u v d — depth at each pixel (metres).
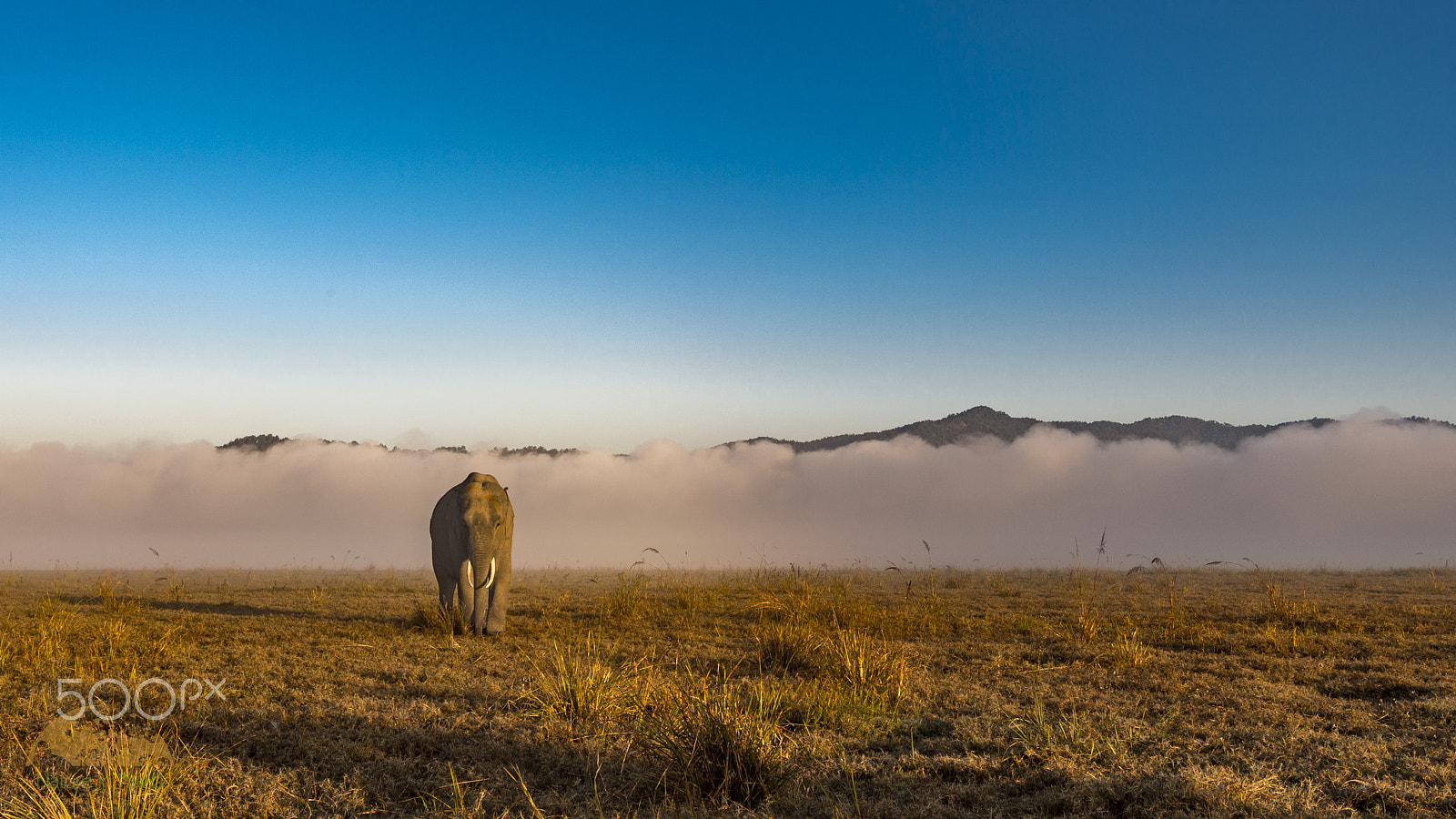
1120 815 5.64
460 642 13.56
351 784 6.14
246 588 27.66
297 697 9.04
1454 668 11.43
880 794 6.02
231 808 5.64
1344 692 9.95
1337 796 5.94
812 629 13.67
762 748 6.20
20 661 11.00
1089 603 20.62
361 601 21.61
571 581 31.45
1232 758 6.83
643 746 6.66
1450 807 5.64
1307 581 30.92
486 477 15.88
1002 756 6.86
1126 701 9.09
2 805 5.49
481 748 7.03
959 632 15.24
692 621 16.38
